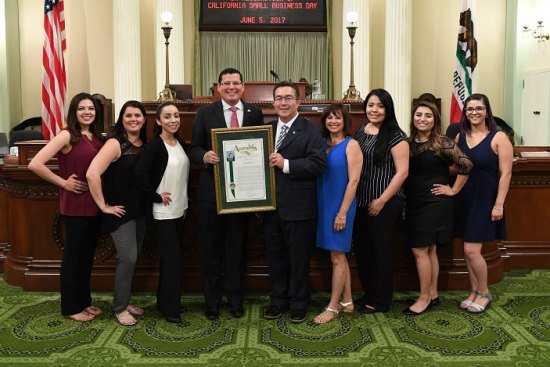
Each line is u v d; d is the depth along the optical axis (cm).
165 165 337
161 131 346
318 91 869
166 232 345
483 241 363
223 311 373
